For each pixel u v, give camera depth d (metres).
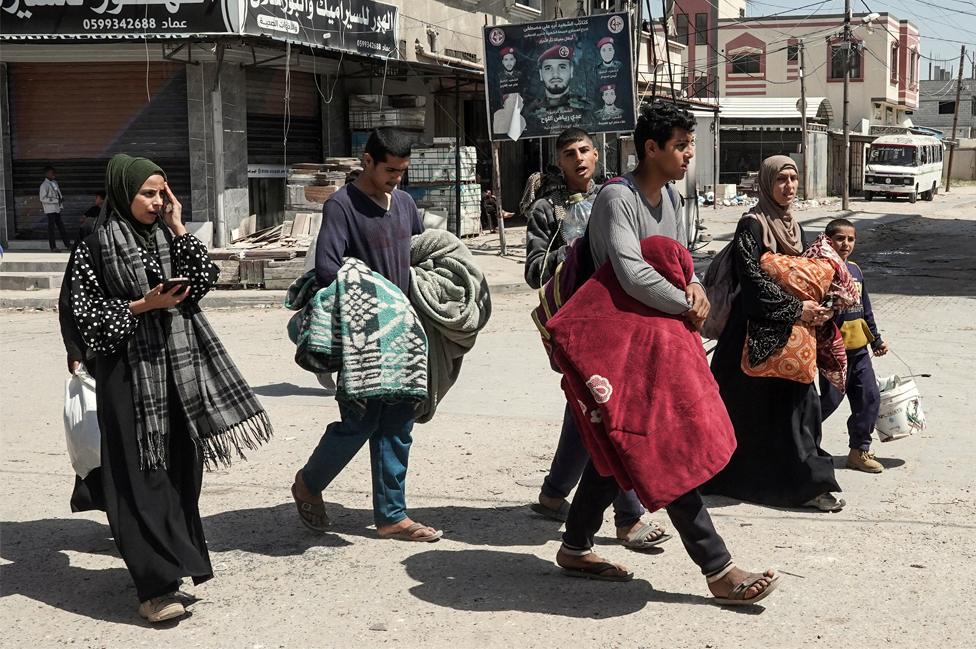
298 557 4.93
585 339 4.12
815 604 4.25
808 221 33.75
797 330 5.38
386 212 4.98
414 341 4.87
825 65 59.41
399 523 5.14
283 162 21.56
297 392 8.94
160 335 4.16
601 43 19.66
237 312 15.17
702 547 4.19
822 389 6.11
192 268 4.21
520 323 13.46
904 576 4.55
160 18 18.02
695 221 23.66
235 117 19.81
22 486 6.17
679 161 4.25
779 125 45.16
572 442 5.28
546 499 5.45
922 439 7.08
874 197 47.72
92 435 4.79
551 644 3.90
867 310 6.31
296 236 18.56
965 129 92.06
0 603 4.42
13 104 20.03
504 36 20.08
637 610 4.22
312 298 4.92
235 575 4.71
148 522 4.07
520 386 9.06
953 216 37.31
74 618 4.25
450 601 4.35
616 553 4.95
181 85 19.47
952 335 11.73
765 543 5.00
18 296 16.25
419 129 23.62
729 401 5.62
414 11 24.22
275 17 18.50
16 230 20.36
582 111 19.94
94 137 19.89
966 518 5.37
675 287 4.14
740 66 60.16
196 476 4.30
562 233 5.11
